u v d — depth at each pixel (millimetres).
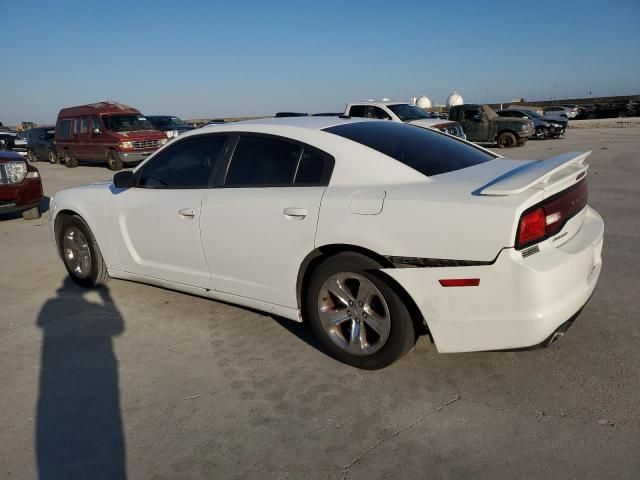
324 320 3312
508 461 2389
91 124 18000
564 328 2787
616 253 5262
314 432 2682
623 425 2586
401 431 2646
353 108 15531
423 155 3391
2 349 3791
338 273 3129
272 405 2938
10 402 3100
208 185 3820
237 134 3773
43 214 9516
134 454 2592
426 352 3396
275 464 2467
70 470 2502
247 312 4219
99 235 4625
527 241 2605
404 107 15250
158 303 4520
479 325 2738
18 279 5461
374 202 2957
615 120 38281
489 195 2689
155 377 3311
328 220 3096
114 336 3922
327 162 3293
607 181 9805
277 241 3359
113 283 5102
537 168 2914
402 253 2852
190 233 3861
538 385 2971
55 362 3562
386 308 3006
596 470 2303
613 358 3209
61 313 4422
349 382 3121
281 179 3455
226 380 3229
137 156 17391
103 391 3176
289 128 3568
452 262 2729
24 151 25281
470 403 2844
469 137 20719
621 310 3871
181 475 2432
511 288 2609
